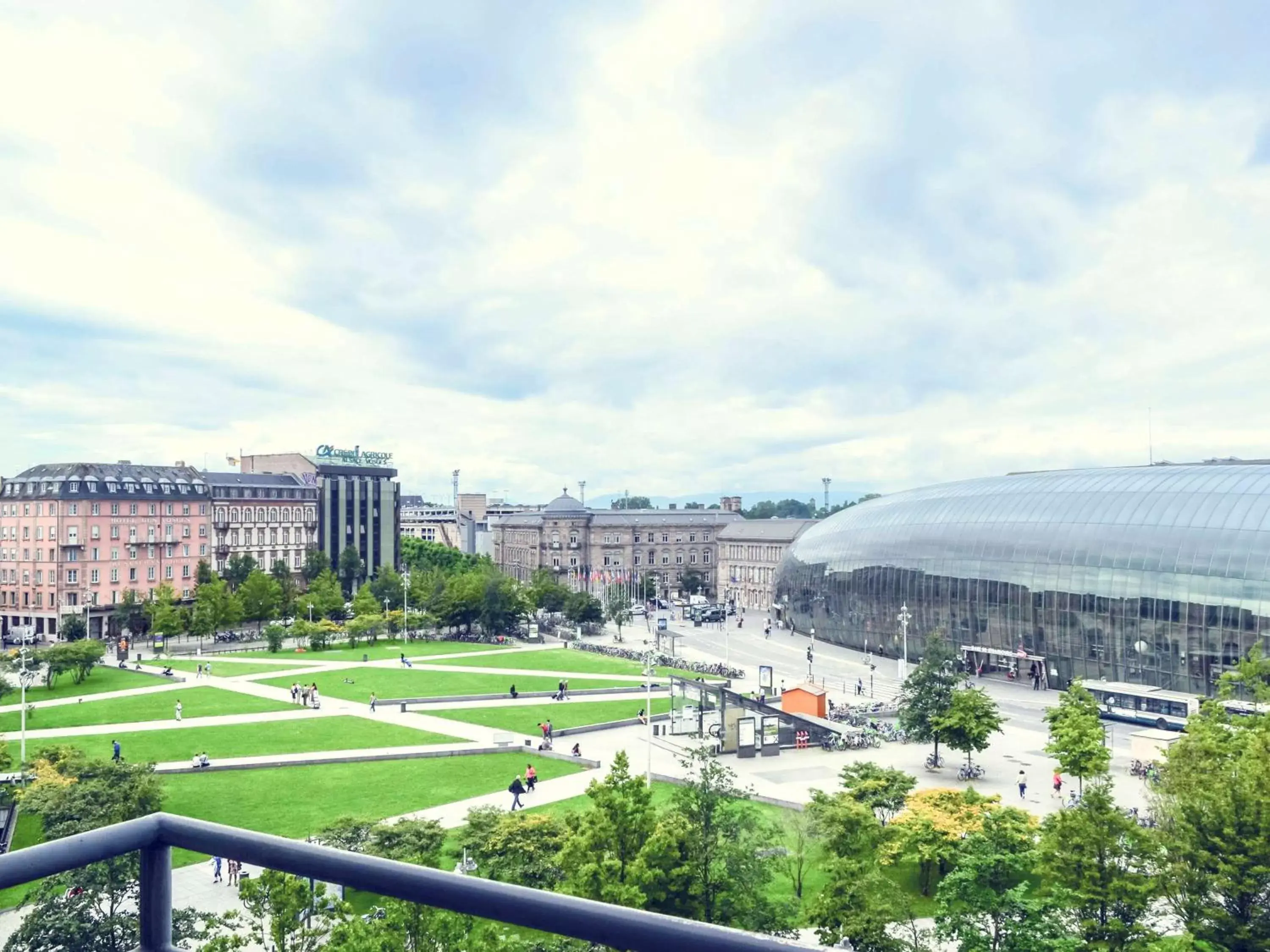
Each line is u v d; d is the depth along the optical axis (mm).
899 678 115125
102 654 103688
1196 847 32844
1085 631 109000
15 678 94438
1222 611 96250
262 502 189500
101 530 153875
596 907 3754
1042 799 60156
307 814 54562
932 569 129750
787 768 68188
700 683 74500
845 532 154125
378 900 28203
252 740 73500
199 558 171000
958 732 65938
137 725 79125
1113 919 33125
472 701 92125
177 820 4605
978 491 133375
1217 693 96188
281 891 22109
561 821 45562
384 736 75375
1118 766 70188
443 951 21922
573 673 112125
